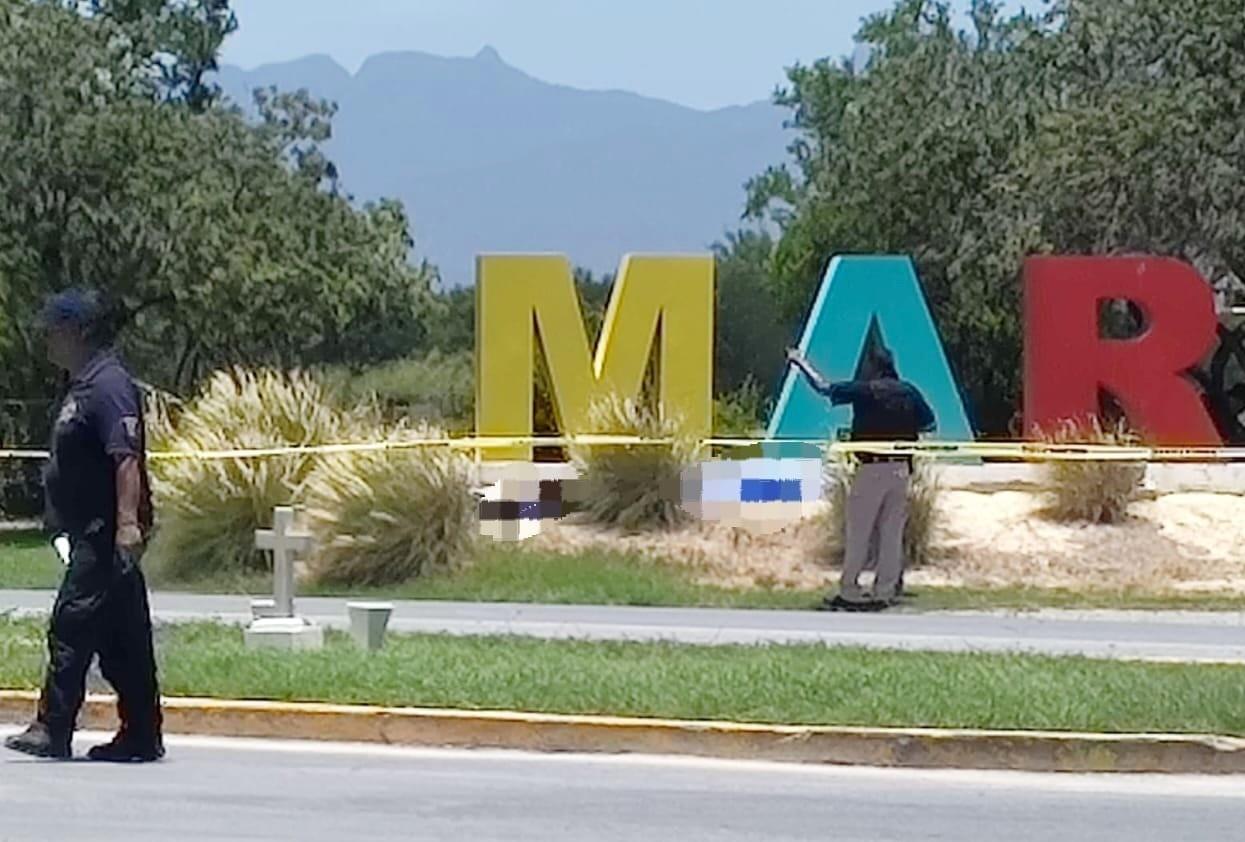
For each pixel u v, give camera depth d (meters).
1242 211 47.50
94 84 44.38
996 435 67.88
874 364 26.59
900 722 16.02
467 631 22.31
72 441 14.54
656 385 34.41
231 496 28.61
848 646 21.05
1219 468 32.28
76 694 15.05
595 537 29.50
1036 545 29.22
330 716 16.36
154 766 15.06
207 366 53.66
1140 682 17.75
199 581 28.45
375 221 55.78
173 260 45.41
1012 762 15.59
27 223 43.62
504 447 31.25
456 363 70.75
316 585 27.95
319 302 50.28
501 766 15.39
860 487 25.89
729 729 15.90
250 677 17.19
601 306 61.88
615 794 14.37
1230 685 17.61
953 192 62.38
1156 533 29.66
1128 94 49.72
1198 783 15.18
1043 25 58.84
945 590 27.38
